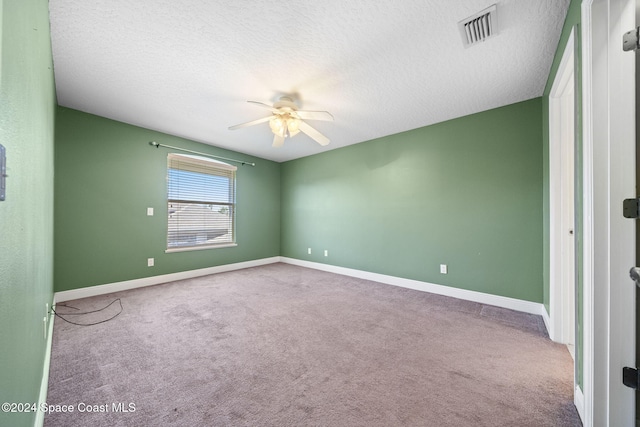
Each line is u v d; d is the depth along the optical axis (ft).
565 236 6.83
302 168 16.90
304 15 5.23
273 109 8.21
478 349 6.41
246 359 5.90
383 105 9.37
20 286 2.70
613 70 3.62
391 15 5.24
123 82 7.86
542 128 8.55
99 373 5.30
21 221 2.73
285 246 17.93
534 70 7.14
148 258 11.88
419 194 11.55
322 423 4.10
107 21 5.37
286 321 8.01
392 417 4.24
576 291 4.52
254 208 16.63
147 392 4.77
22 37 2.64
